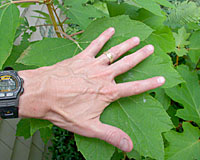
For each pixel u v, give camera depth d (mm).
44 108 260
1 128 506
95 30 318
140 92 268
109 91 267
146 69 283
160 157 252
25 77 278
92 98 265
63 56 306
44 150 761
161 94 469
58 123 266
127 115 272
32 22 680
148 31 292
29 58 285
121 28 304
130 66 278
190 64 631
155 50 372
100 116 271
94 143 261
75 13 364
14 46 356
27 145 626
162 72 278
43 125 272
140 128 264
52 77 273
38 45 297
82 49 317
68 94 260
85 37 324
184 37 519
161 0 286
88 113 260
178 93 451
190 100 448
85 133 257
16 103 254
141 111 272
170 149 406
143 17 422
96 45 296
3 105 250
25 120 444
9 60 342
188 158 397
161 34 414
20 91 258
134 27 299
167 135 417
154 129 262
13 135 552
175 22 541
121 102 280
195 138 417
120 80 287
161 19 413
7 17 257
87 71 279
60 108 260
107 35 297
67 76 275
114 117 271
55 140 807
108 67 280
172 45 414
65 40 319
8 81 258
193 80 465
